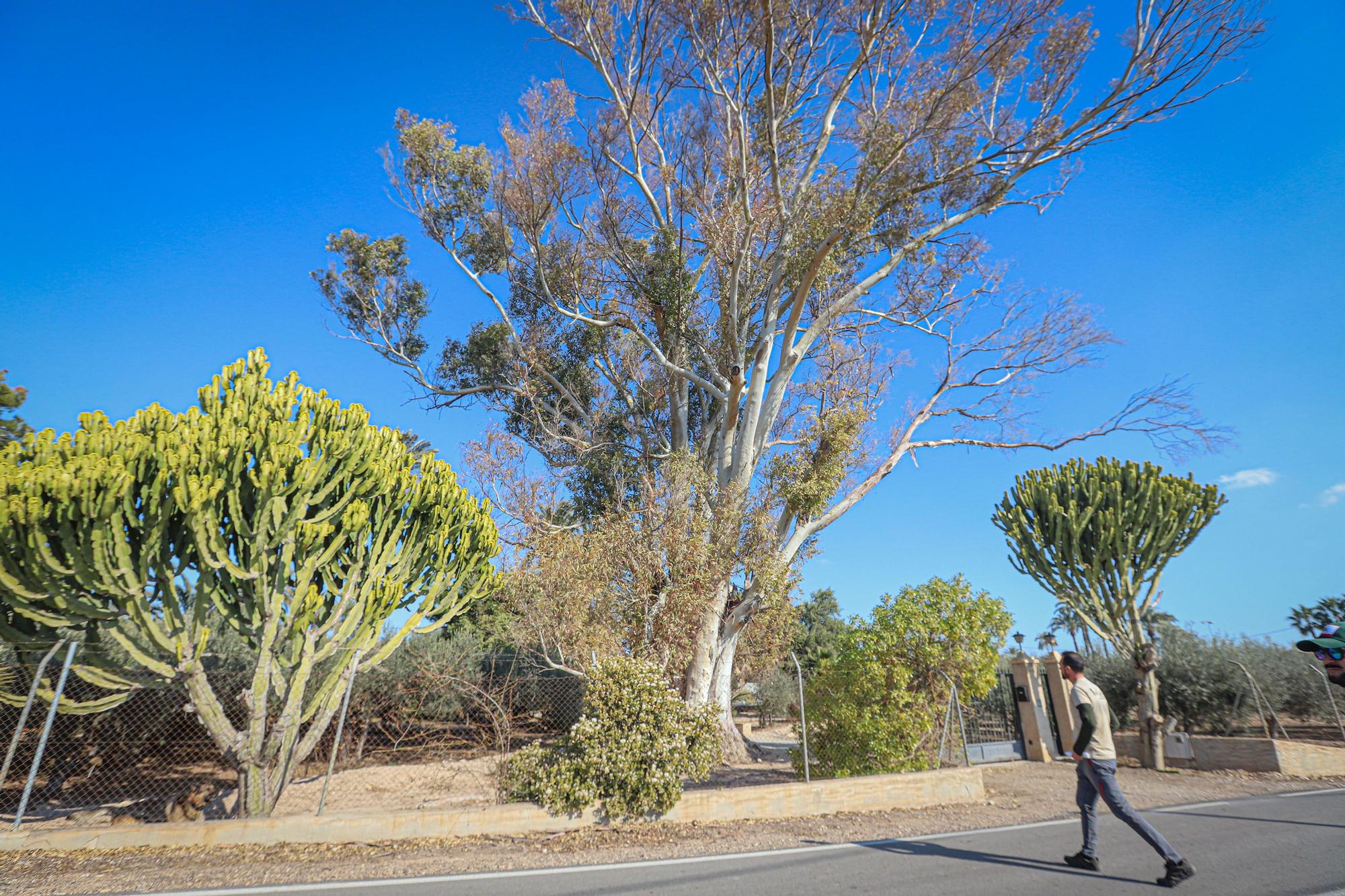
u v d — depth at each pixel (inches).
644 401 912.3
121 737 498.0
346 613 413.4
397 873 255.1
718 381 823.1
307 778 501.7
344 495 403.5
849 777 391.9
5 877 244.8
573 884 237.8
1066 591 625.3
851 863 259.6
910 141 617.3
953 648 470.6
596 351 925.8
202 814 399.2
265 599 368.5
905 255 719.7
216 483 344.8
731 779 531.8
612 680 370.9
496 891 230.2
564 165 783.1
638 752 343.0
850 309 794.2
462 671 551.8
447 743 595.2
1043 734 596.1
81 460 321.1
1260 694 572.1
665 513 596.1
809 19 669.3
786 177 767.1
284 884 238.2
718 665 651.5
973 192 673.6
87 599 342.0
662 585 586.2
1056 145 655.8
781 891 224.8
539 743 373.1
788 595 641.0
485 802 373.7
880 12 633.0
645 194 858.8
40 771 475.8
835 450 675.4
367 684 560.7
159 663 355.3
